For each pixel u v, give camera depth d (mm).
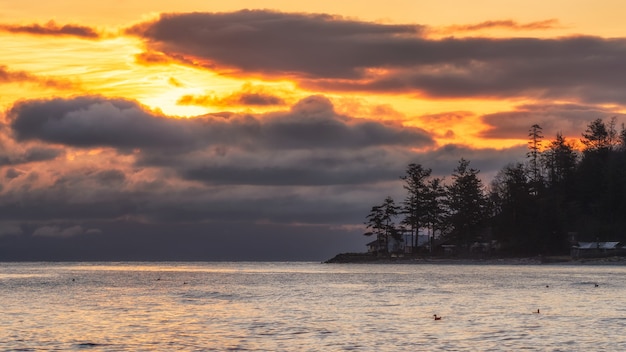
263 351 55125
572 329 66000
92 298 105375
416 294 109562
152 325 70750
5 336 63000
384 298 102312
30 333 64938
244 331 65750
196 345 58125
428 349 55500
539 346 56719
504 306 88500
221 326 69500
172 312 83438
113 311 84875
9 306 91438
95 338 61969
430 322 71875
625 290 113375
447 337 61344
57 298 105375
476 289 119375
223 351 55312
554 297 101125
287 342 59125
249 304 93812
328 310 84875
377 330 65938
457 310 83938
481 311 82562
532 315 77750
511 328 66875
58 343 59438
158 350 56125
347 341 59438
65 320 75250
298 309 86375
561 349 55438
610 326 68000
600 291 111688
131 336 63062
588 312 80438
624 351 54656
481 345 57219
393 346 56938
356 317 76938
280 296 108000
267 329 67062
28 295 111875
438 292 113312
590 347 56281
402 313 80938
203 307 89688
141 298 105312
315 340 60031
